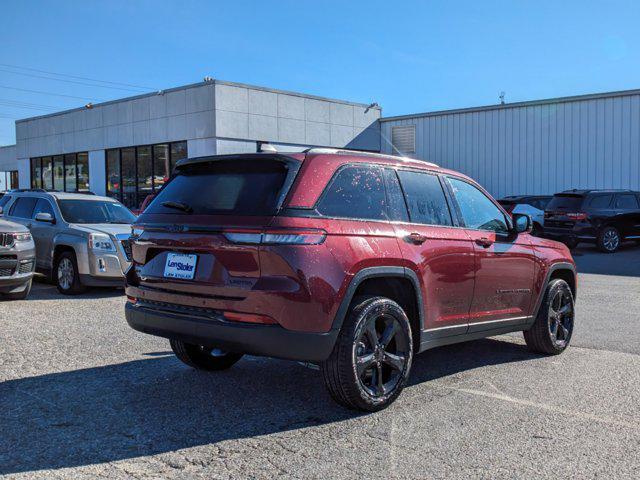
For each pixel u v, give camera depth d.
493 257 5.33
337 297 3.95
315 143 24.97
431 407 4.43
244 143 22.42
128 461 3.44
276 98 23.48
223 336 3.94
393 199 4.61
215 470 3.33
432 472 3.33
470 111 24.56
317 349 3.90
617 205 17.67
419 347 4.70
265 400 4.56
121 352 5.92
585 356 6.05
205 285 4.04
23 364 5.44
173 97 22.89
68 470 3.31
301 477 3.25
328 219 4.05
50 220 10.00
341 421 4.12
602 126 21.28
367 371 4.29
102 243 9.43
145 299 4.50
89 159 26.75
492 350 6.34
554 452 3.62
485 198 5.69
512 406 4.46
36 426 3.96
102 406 4.37
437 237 4.81
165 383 4.96
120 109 25.08
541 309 5.99
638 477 3.29
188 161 4.62
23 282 8.72
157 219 4.46
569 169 22.08
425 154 26.14
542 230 18.41
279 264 3.82
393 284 4.58
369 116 27.17
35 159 30.05
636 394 4.76
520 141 23.28
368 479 3.23
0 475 3.23
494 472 3.33
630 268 13.88
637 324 7.61
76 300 9.12
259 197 4.05
